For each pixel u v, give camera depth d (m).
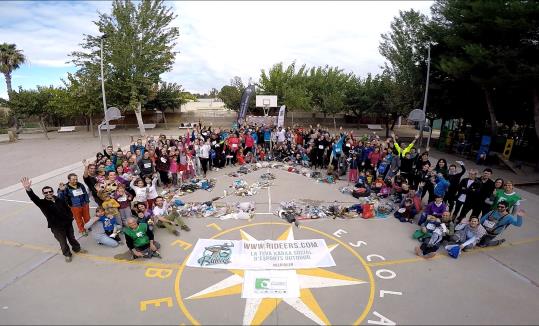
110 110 16.92
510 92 15.48
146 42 25.86
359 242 8.22
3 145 23.56
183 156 12.67
